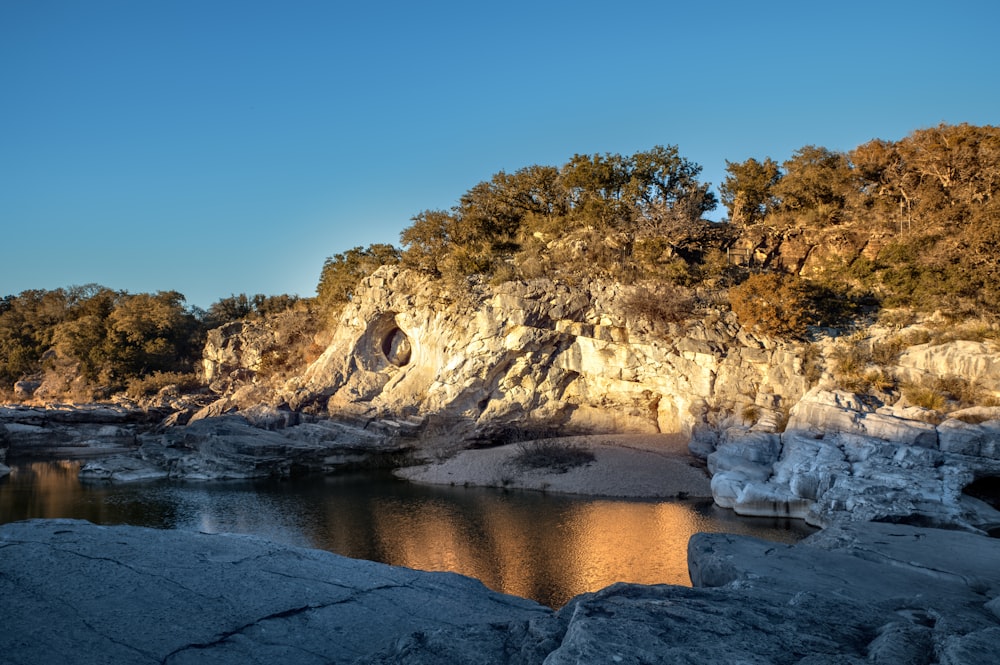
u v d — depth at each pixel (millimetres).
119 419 81875
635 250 61281
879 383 45250
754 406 48812
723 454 45500
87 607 8711
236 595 9672
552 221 69438
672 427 57469
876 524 17594
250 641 8523
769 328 51688
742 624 7781
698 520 37000
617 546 31109
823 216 63875
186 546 11328
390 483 53375
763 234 64438
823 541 16047
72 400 93375
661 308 55469
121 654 7812
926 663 6688
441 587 11367
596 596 9156
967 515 31984
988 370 42750
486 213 73438
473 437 61625
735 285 59125
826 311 53250
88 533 11336
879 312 53156
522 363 60719
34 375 103812
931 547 15016
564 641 7188
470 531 35188
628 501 43188
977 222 50844
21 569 9539
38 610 8477
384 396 65062
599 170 70812
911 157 61375
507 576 26422
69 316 113938
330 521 38875
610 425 60562
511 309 59219
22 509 43969
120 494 49812
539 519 37906
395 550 31359
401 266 68625
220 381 92188
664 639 7039
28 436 77250
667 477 47125
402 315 67000
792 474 39000
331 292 81062
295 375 79125
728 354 52000
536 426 61125
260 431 62844
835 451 39500
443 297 63375
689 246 63844
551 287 59281
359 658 7992
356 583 10883
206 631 8570
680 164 70250
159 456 61938
